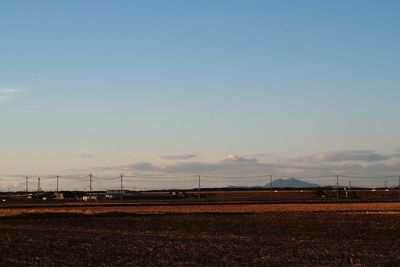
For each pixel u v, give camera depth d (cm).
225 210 10962
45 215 9619
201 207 12019
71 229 6888
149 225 7581
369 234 6131
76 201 19388
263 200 18275
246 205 12900
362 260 3812
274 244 4853
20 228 7044
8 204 15700
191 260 3781
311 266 3506
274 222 7931
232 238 5472
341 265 3556
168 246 4656
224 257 3922
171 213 10150
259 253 4153
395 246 4806
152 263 3641
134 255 4047
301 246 4691
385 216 9069
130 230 6762
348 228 6894
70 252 4244
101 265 3569
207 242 5012
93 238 5447
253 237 5678
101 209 11431
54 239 5312
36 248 4509
